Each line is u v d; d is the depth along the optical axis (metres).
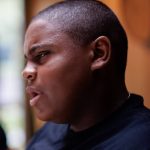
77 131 0.95
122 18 1.94
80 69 0.88
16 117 2.68
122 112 0.92
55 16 0.89
